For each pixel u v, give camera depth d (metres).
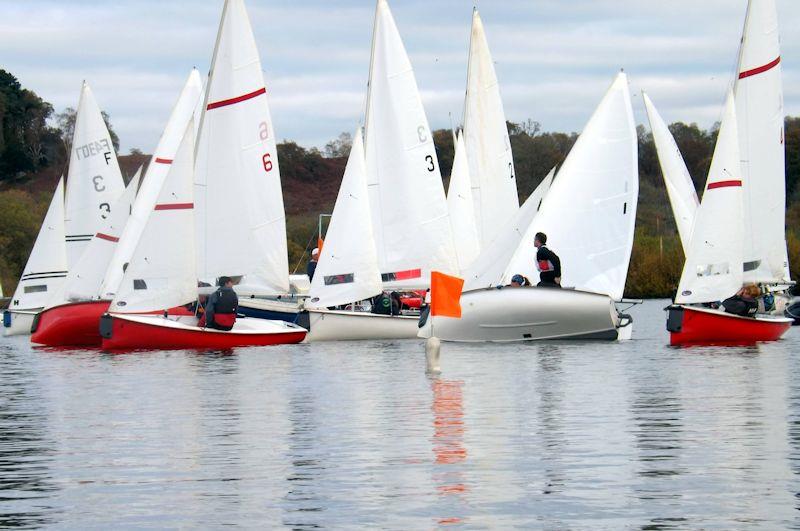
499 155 77.25
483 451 28.34
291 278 115.12
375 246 70.56
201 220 69.75
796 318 82.00
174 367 50.66
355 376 45.84
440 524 21.98
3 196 150.38
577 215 65.81
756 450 28.00
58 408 37.25
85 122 80.62
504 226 67.56
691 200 89.00
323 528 21.86
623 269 66.25
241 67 70.31
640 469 26.08
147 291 63.09
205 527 22.03
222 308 61.81
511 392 39.59
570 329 61.06
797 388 39.84
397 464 26.94
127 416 35.00
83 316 69.00
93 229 80.69
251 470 26.58
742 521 21.86
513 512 22.69
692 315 59.62
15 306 85.75
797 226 163.12
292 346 63.28
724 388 40.06
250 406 36.84
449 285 55.59
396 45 72.81
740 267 60.75
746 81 68.75
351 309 71.81
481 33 77.00
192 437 30.92
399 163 72.38
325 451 28.62
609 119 66.19
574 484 24.78
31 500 24.08
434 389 40.78
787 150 193.25
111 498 24.17
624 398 37.66
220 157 70.06
